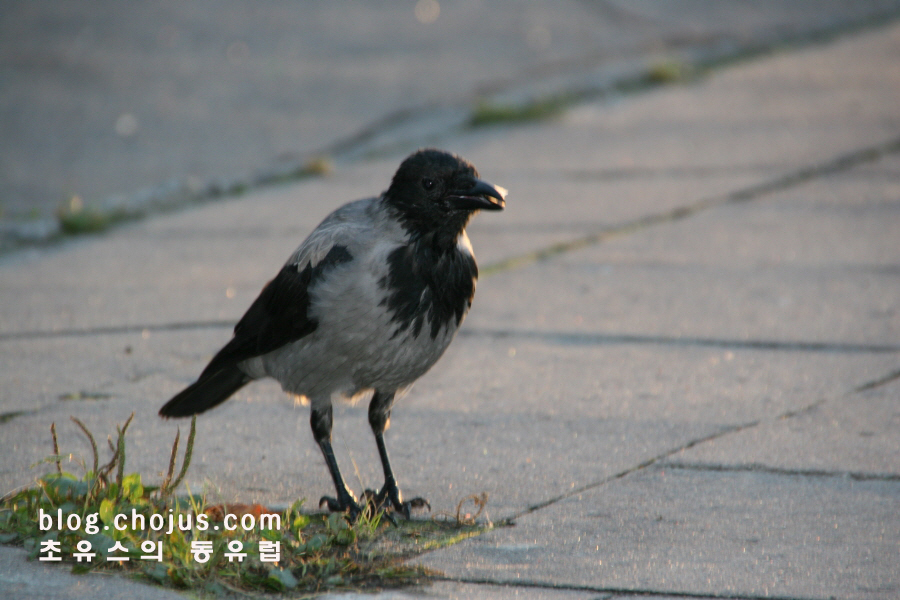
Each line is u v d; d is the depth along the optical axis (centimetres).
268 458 870
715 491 786
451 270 766
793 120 2127
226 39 2989
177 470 838
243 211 1711
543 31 3038
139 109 2341
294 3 3431
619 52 2781
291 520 740
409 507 761
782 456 845
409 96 2398
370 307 742
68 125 2231
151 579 650
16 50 2870
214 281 1369
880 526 725
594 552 691
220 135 2152
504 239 1507
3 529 710
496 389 1009
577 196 1703
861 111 2167
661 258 1403
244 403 998
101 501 718
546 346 1122
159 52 2856
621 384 1013
